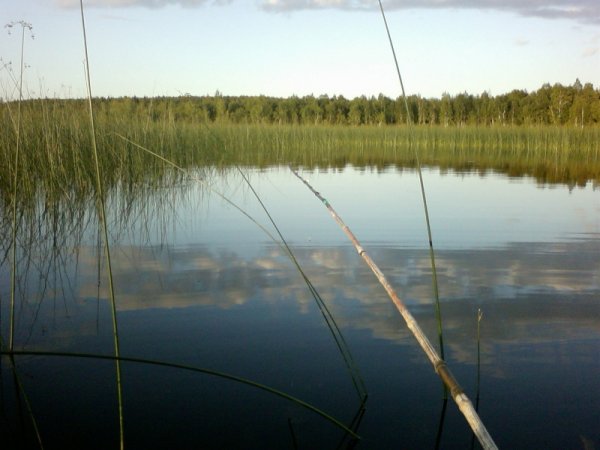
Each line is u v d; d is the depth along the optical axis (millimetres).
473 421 1424
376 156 14758
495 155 15281
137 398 2066
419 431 1856
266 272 3590
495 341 2508
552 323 2695
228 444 1788
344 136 17484
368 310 2900
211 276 3506
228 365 2309
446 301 3020
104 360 2350
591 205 6234
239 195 7082
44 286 3316
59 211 5539
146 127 8172
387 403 2033
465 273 3533
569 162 12797
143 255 4051
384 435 1845
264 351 2434
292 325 2711
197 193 7176
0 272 3598
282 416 1958
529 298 3055
